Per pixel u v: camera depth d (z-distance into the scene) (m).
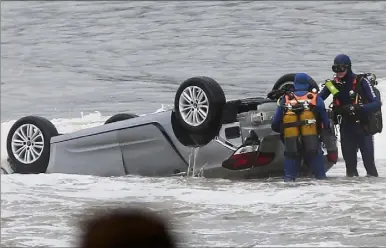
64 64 120.25
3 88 100.62
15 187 35.94
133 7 181.12
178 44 128.88
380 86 59.62
